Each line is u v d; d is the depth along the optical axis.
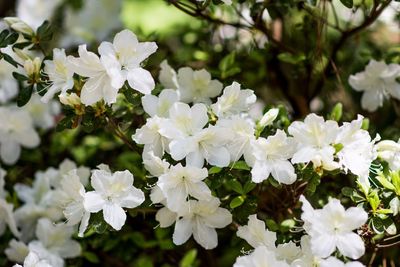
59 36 1.60
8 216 1.32
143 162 1.17
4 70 1.48
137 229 1.39
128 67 1.15
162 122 1.15
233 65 1.41
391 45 1.50
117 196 1.15
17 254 1.31
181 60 1.46
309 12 1.34
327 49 1.44
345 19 1.49
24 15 1.61
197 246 1.41
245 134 1.16
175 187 1.15
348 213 1.10
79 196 1.19
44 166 1.50
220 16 1.46
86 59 1.14
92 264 1.42
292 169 1.15
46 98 1.18
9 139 1.42
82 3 1.63
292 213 1.24
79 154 1.48
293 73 1.44
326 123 1.13
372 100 1.35
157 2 1.78
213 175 1.18
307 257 1.13
